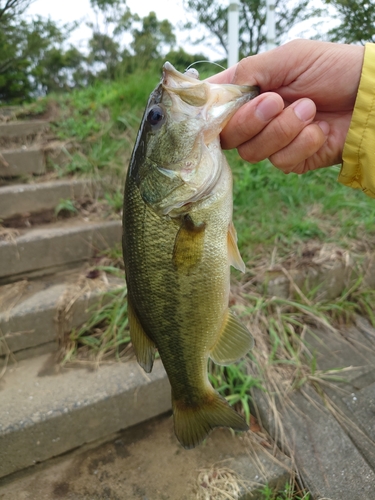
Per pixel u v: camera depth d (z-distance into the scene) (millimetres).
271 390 385
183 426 246
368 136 231
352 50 231
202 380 247
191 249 218
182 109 213
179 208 216
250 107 206
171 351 237
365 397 390
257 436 360
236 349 241
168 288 224
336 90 240
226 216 225
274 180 656
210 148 216
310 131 215
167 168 216
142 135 225
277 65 235
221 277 228
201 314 230
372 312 506
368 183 243
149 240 222
